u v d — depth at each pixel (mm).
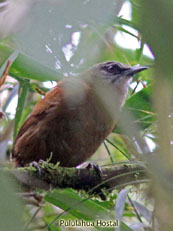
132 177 8438
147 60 11430
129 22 7570
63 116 9148
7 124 11992
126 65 10945
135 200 8680
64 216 8227
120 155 12102
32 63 7234
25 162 9586
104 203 8781
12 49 7395
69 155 9492
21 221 2609
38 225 8625
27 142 9297
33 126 9414
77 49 5289
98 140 9508
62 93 8961
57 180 8078
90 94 9109
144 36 2654
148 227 7500
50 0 3246
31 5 3297
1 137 11031
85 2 3225
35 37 3441
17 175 7496
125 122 3992
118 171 8531
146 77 11305
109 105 4387
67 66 4430
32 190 8086
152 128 8266
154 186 3395
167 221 3314
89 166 8500
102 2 3219
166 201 3336
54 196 7824
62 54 4184
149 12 2521
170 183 3359
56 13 3363
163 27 2523
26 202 7395
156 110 3002
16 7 3303
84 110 9078
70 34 4129
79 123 9172
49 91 9992
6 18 3273
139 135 4105
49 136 9242
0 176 2756
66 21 3469
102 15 3242
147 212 8406
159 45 2619
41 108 9312
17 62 7441
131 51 11703
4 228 2518
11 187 2740
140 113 8844
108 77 10594
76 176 8266
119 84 10641
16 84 11281
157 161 3395
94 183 8391
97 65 10758
